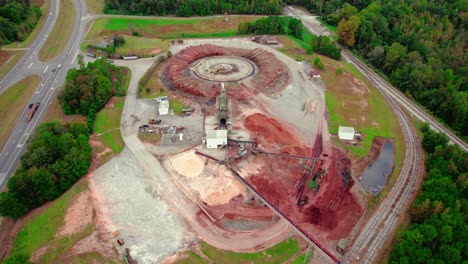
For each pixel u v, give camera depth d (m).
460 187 88.56
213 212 83.56
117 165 95.88
